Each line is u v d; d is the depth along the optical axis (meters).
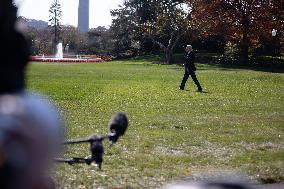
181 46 79.94
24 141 1.26
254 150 11.39
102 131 13.86
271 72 47.28
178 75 40.16
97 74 40.28
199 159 10.26
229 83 32.12
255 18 62.56
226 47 70.50
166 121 15.62
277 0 61.56
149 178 8.70
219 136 13.08
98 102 20.61
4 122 1.24
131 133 13.24
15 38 1.58
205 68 53.75
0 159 1.22
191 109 18.77
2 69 1.54
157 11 69.88
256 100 22.08
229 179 1.25
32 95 1.49
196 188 1.20
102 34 106.06
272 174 8.93
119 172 9.06
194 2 65.50
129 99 21.88
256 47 72.19
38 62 67.00
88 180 8.40
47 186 1.46
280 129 14.42
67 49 110.31
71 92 24.38
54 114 1.41
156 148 11.47
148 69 49.91
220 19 64.25
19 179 1.25
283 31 62.78
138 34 81.12
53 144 1.35
